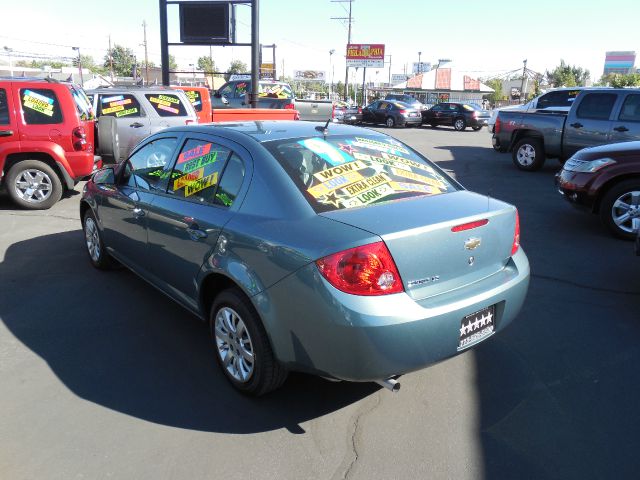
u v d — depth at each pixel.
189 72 15.33
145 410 3.12
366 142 3.67
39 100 7.77
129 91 10.18
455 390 3.33
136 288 4.94
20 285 4.99
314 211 2.85
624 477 2.59
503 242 3.13
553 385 3.38
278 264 2.75
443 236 2.77
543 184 10.81
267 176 3.06
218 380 3.44
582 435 2.90
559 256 5.96
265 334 2.96
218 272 3.14
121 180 4.60
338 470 2.63
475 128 28.08
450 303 2.74
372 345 2.54
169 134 4.09
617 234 6.67
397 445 2.82
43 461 2.68
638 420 3.03
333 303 2.54
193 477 2.58
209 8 14.63
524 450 2.78
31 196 8.02
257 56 14.62
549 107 15.90
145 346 3.87
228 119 12.06
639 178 6.50
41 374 3.48
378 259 2.55
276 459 2.71
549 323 4.26
